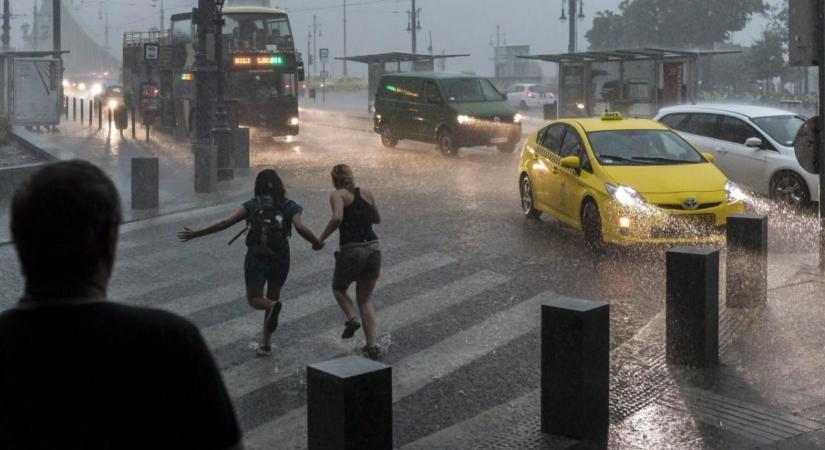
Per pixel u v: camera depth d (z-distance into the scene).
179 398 1.97
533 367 7.79
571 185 13.25
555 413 6.10
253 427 6.56
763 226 9.26
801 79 60.06
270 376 7.69
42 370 1.93
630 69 30.64
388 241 13.45
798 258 11.83
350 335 8.28
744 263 9.26
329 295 10.46
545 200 14.23
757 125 16.31
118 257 12.62
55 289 1.99
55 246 1.97
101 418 1.93
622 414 6.50
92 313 1.97
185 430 1.98
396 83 28.00
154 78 35.47
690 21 62.97
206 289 10.83
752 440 5.95
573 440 6.01
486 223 14.82
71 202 1.99
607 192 12.26
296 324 9.31
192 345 2.01
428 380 7.50
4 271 11.81
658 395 6.88
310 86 75.69
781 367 7.45
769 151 15.89
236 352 8.39
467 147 26.42
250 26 30.25
